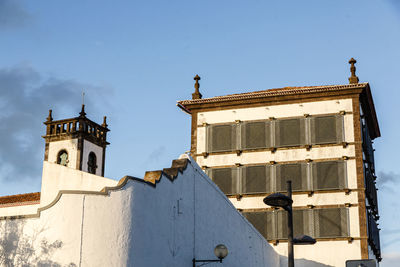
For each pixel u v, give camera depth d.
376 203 40.94
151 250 18.48
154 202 19.03
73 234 17.34
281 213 35.75
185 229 20.83
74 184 25.20
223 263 23.58
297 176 36.12
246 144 37.53
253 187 36.66
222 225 24.08
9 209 33.28
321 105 36.91
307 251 34.84
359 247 34.12
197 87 40.06
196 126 38.88
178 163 21.66
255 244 28.19
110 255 17.34
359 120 36.12
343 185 35.25
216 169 37.62
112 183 24.28
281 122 37.25
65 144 55.06
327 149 36.12
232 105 38.50
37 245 17.58
